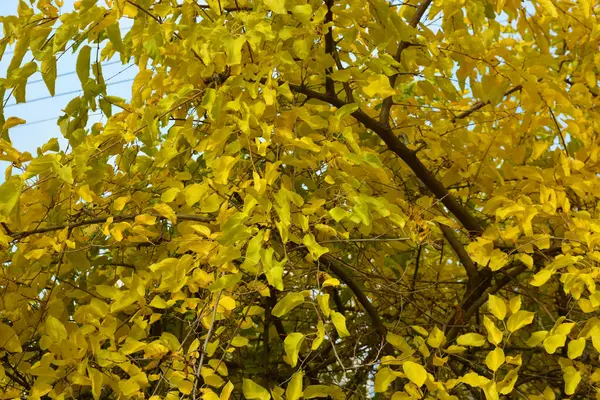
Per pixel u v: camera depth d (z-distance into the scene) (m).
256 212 1.41
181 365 1.37
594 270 1.47
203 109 1.68
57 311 1.64
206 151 1.53
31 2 1.72
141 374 1.38
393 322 2.22
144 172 1.91
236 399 2.32
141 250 2.03
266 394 1.28
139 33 1.68
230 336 1.69
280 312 1.29
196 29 1.52
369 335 2.23
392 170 2.28
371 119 2.01
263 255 1.28
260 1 1.49
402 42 2.12
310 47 1.67
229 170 1.38
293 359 1.28
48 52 1.61
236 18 1.55
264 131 1.37
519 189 1.95
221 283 1.30
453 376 1.92
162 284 1.43
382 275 2.15
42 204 1.60
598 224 1.54
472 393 1.94
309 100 2.04
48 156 1.42
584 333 1.46
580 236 1.58
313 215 1.52
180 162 1.99
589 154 1.95
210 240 1.44
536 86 1.83
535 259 2.11
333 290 2.36
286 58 1.53
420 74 1.97
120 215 1.69
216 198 1.42
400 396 1.38
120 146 1.72
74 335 1.44
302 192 1.93
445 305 2.55
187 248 1.44
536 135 2.65
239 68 1.57
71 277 1.95
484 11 2.01
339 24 1.80
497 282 2.17
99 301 1.50
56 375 1.43
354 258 2.34
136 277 1.49
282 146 1.53
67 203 1.71
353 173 1.71
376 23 1.82
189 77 1.63
